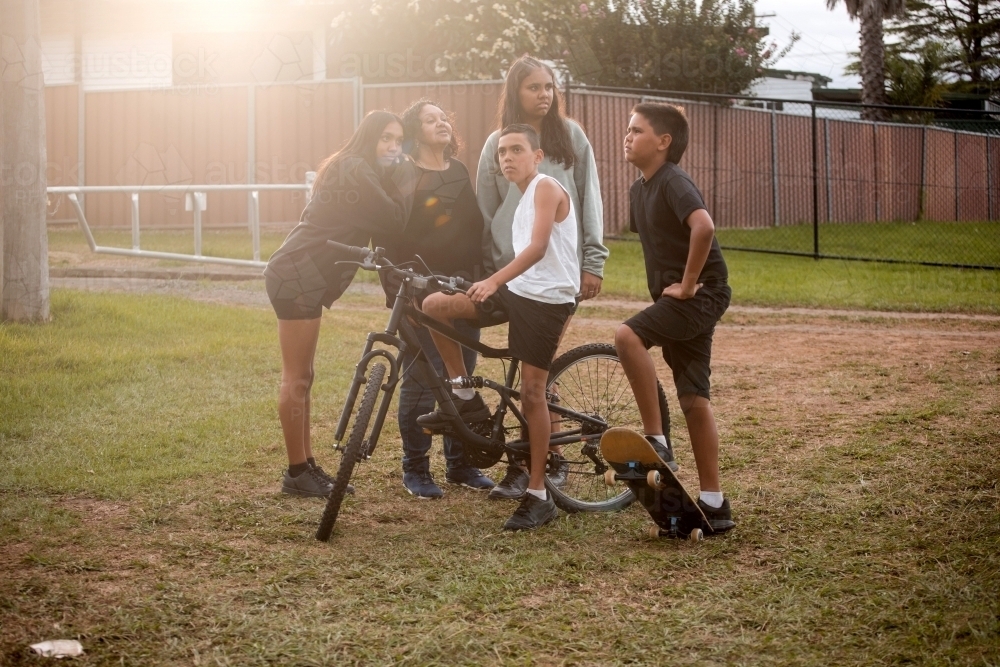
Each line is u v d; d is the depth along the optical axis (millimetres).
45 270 8039
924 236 17734
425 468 4766
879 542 4055
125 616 3307
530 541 4121
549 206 4184
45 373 6465
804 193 19203
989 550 3906
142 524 4211
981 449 5285
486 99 14602
